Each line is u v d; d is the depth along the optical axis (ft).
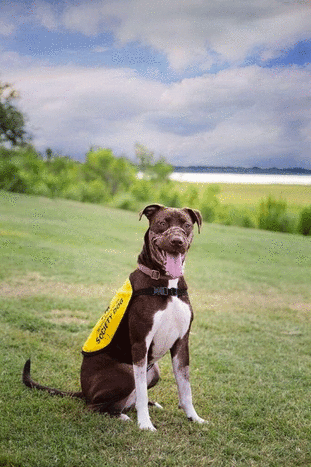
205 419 7.98
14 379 8.83
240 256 29.89
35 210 43.86
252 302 17.01
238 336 12.59
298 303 17.30
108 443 6.95
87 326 12.18
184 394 7.75
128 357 7.69
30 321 12.10
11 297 14.44
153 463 6.60
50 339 11.15
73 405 7.86
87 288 16.76
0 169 68.08
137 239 32.68
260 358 11.07
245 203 69.21
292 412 8.34
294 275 23.61
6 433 7.11
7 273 17.79
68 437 7.01
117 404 7.64
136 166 118.01
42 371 9.34
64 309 13.70
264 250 33.30
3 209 42.14
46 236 29.09
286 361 10.96
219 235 40.14
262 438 7.50
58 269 19.56
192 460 6.72
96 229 35.27
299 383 9.70
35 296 14.76
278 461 6.89
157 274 7.35
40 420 7.46
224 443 7.21
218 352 11.23
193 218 7.83
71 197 80.12
